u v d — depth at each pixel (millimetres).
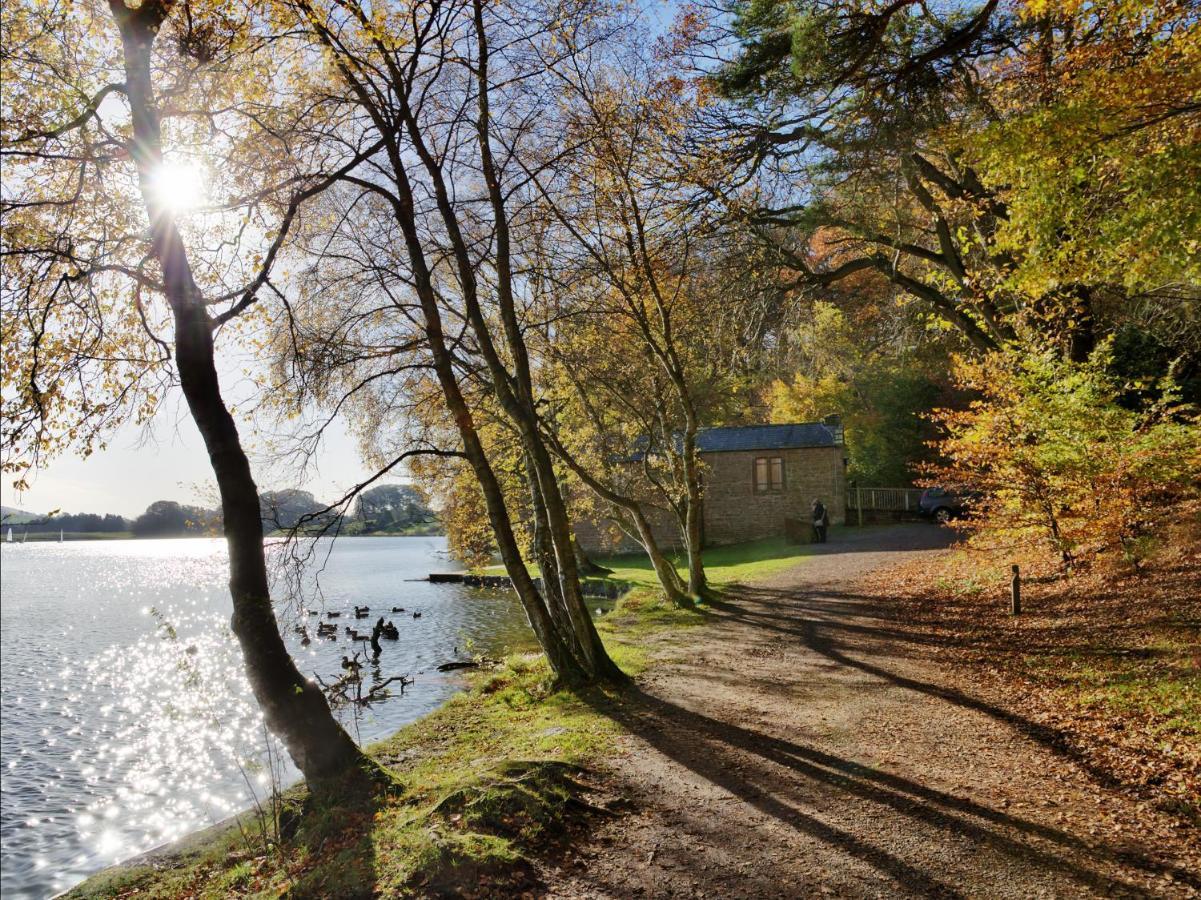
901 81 11008
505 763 7590
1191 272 8148
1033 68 12125
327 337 11789
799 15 10141
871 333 33750
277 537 9977
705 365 23688
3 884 10031
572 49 12453
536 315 17047
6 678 23484
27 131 7391
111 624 36875
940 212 17625
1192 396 22906
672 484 26984
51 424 8461
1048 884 4934
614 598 27984
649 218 16219
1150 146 8914
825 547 30250
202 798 12898
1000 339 16891
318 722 7660
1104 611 11852
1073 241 8930
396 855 5555
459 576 42406
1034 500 14172
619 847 5762
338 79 10578
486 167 12000
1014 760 7156
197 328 7785
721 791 6844
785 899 4898
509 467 21406
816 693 10227
